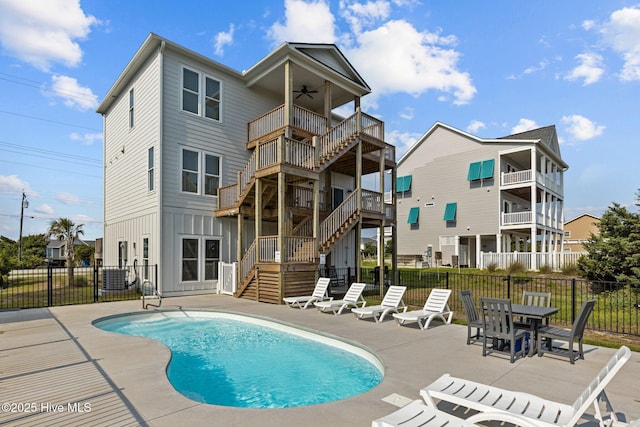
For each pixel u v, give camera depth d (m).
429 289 13.89
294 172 11.20
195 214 13.08
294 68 13.55
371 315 8.79
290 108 12.82
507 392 3.25
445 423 2.66
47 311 9.16
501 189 21.91
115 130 16.31
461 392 3.25
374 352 5.67
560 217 27.14
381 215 14.77
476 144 23.30
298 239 11.40
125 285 13.08
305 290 11.24
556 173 25.83
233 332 8.16
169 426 3.15
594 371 4.69
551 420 2.71
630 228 11.41
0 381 4.25
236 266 12.62
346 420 3.27
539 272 15.88
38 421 3.23
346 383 5.09
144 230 13.14
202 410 3.49
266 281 11.07
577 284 12.82
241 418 3.31
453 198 24.19
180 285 12.51
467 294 6.21
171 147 12.49
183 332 8.19
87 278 19.03
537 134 24.48
